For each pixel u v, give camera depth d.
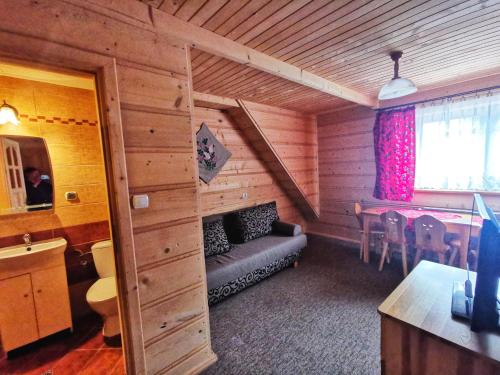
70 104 2.45
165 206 1.56
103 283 2.35
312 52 2.01
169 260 1.59
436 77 2.78
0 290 1.92
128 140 1.40
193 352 1.74
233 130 3.63
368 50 2.00
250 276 2.88
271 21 1.56
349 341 1.99
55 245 2.20
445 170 3.20
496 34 1.78
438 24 1.63
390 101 3.53
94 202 2.60
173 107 1.57
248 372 1.74
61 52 1.16
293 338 2.05
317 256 3.86
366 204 4.00
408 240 3.02
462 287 1.27
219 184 3.51
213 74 2.30
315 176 4.53
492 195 2.90
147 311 1.50
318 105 3.69
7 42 1.05
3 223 2.18
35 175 2.30
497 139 2.82
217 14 1.48
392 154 3.54
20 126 2.23
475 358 0.92
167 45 1.52
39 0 1.11
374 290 2.76
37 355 2.00
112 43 1.31
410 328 1.05
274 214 3.89
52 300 2.14
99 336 2.21
